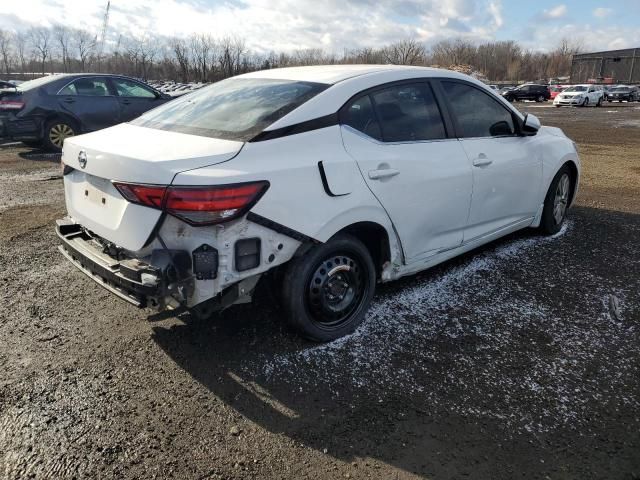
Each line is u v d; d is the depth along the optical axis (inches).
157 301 104.2
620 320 137.6
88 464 88.7
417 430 97.3
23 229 209.0
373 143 126.0
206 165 100.7
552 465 89.2
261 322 134.1
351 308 130.3
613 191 288.4
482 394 107.4
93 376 112.5
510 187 169.0
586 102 1342.3
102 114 407.5
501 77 3545.8
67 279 161.5
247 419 99.9
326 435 96.0
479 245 166.4
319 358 119.4
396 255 135.1
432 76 147.1
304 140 113.6
